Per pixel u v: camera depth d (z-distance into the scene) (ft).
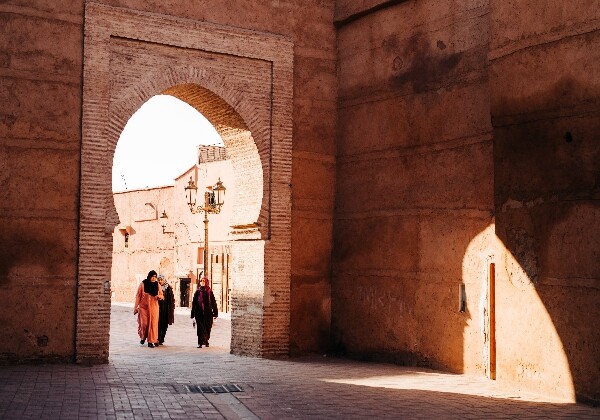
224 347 51.11
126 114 39.40
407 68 41.16
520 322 32.27
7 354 36.11
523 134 32.40
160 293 51.67
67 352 37.22
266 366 38.86
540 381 31.07
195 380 33.32
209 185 113.91
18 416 24.41
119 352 46.37
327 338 44.32
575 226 29.78
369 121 43.09
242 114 42.65
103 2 38.91
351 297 43.27
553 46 31.07
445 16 39.29
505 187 33.22
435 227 38.96
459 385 33.30
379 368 38.81
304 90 44.29
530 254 31.83
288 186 43.47
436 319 38.52
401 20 41.70
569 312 29.84
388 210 41.55
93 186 37.96
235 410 26.45
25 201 36.78
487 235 36.06
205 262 86.99
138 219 131.75
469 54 37.81
